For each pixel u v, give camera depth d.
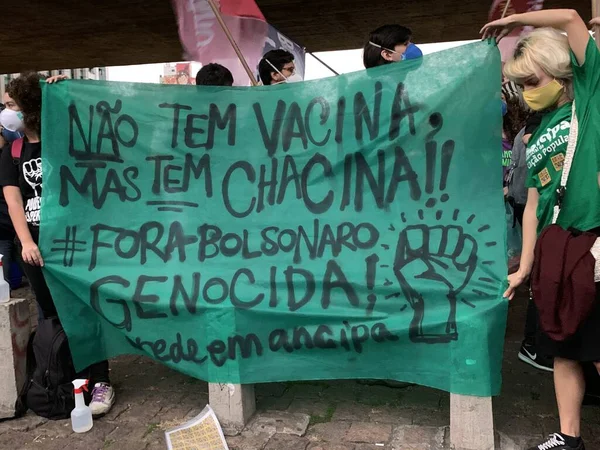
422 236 2.70
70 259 3.09
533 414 2.91
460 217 2.64
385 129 2.73
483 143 2.60
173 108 2.99
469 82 2.59
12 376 3.08
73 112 3.07
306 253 2.84
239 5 4.66
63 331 3.12
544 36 2.21
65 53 17.52
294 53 5.82
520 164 4.00
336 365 2.83
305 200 2.86
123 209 3.07
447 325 2.61
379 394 3.22
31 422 3.04
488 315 2.55
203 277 2.94
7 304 3.08
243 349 2.87
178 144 3.01
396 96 2.70
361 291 2.76
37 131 3.15
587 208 2.18
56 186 3.09
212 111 2.96
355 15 12.58
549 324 2.17
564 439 2.35
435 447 2.63
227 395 2.87
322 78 2.81
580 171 2.17
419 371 2.70
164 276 2.98
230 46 4.69
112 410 3.16
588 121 2.14
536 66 2.21
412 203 2.71
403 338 2.70
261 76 4.10
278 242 2.89
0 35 14.84
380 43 3.19
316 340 2.81
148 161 3.04
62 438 2.87
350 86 2.77
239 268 2.91
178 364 2.98
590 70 2.12
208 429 2.80
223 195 2.96
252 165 2.93
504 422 2.83
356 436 2.76
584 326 2.20
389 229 2.75
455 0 11.48
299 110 2.85
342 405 3.10
